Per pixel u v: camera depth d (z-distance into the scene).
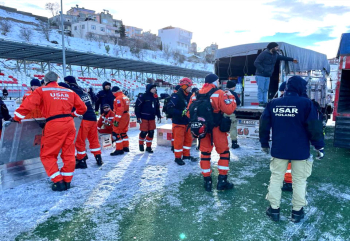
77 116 4.23
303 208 3.28
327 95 11.65
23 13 82.12
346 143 5.54
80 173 4.59
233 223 2.92
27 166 4.15
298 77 2.89
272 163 3.01
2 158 3.78
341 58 5.55
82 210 3.21
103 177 4.38
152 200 3.50
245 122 7.50
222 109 3.60
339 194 3.73
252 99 8.03
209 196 3.64
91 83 32.62
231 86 6.27
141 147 6.28
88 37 74.38
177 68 37.12
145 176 4.44
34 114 4.49
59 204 3.36
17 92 23.59
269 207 3.09
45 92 3.61
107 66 35.34
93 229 2.79
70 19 86.06
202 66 84.69
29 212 3.15
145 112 6.05
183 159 5.52
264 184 4.11
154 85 6.07
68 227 2.82
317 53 10.01
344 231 2.76
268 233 2.71
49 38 62.56
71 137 3.85
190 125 3.74
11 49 22.89
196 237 2.64
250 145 6.94
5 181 3.86
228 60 8.96
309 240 2.60
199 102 3.69
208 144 3.81
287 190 3.88
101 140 6.41
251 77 8.02
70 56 26.86
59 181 3.78
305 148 2.77
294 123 2.77
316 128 2.66
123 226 2.85
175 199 3.54
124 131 6.16
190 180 4.27
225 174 3.82
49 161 3.74
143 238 2.62
